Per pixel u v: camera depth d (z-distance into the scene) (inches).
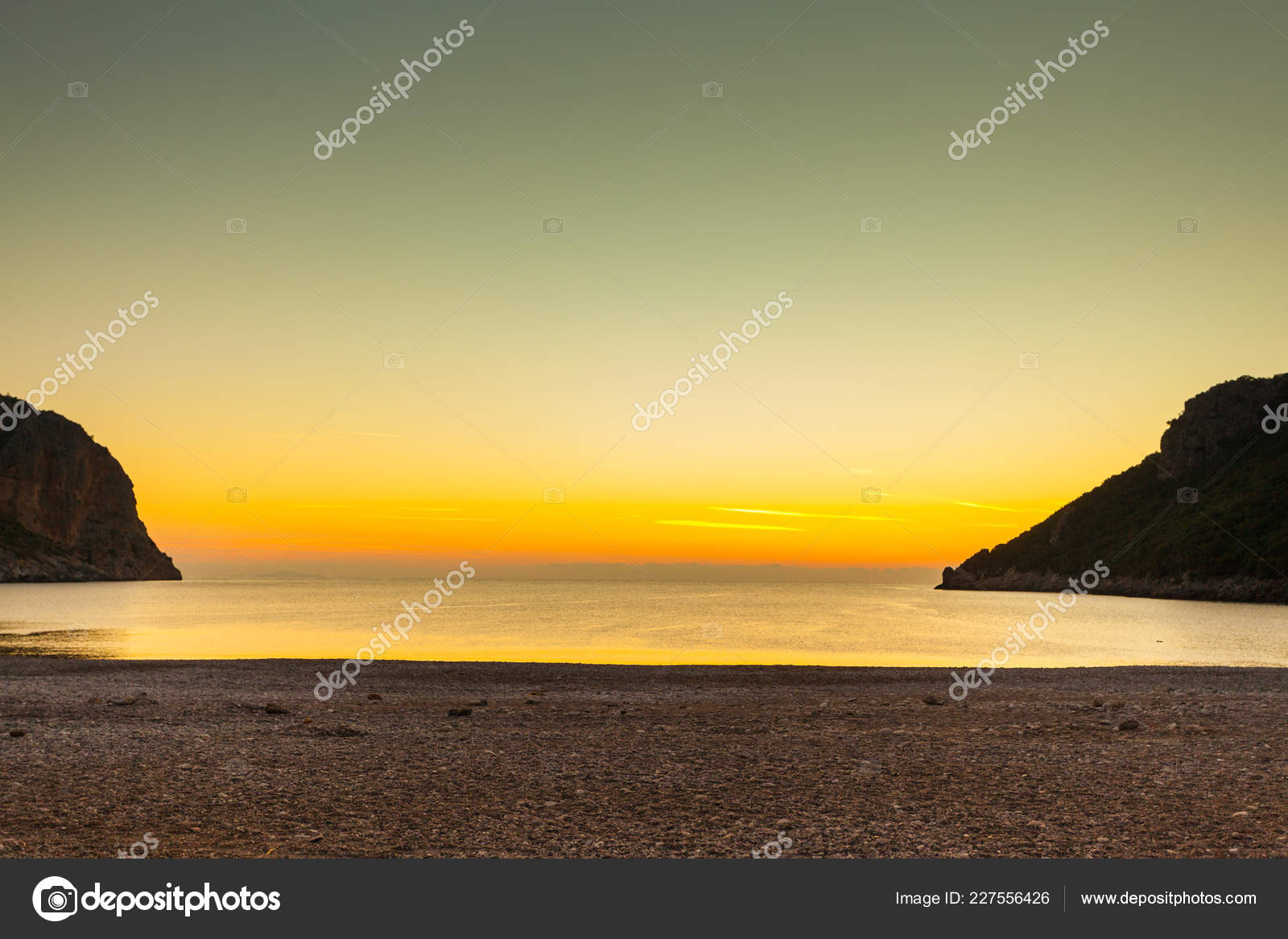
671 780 481.4
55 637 2048.5
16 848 357.7
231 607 4047.7
